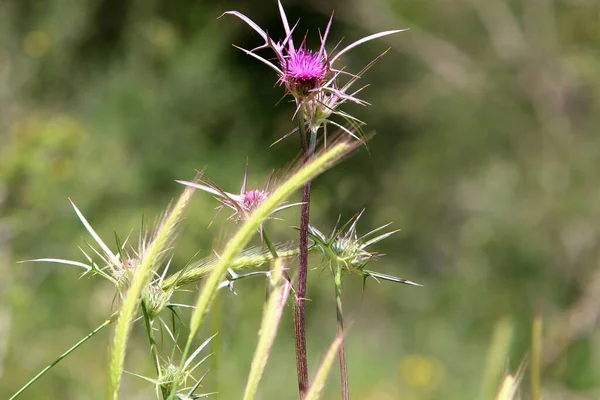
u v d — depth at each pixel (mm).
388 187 14422
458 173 13961
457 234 13578
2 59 12828
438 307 12656
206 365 6102
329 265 2600
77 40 13523
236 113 13688
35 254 9508
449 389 10367
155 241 2020
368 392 10023
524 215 12828
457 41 14828
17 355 7789
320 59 2377
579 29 13930
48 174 9945
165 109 12828
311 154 2320
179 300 7730
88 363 8047
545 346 10852
